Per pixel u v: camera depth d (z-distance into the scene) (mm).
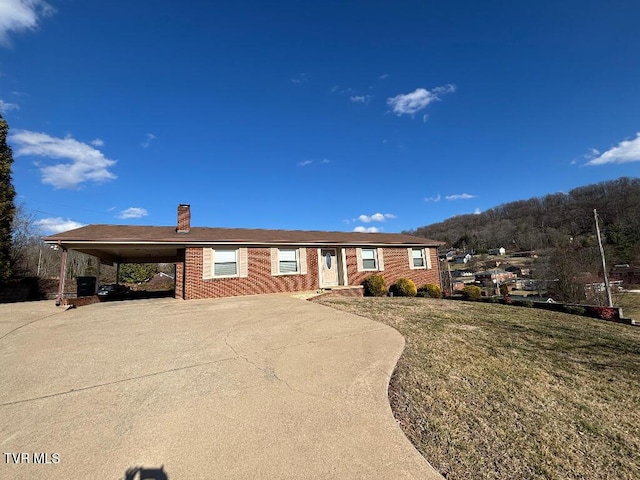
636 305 22969
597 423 3652
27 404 3496
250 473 2402
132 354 5297
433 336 6824
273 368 4656
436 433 3174
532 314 10320
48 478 2311
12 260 17125
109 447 2703
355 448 2760
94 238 11766
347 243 17188
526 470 2709
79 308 10695
